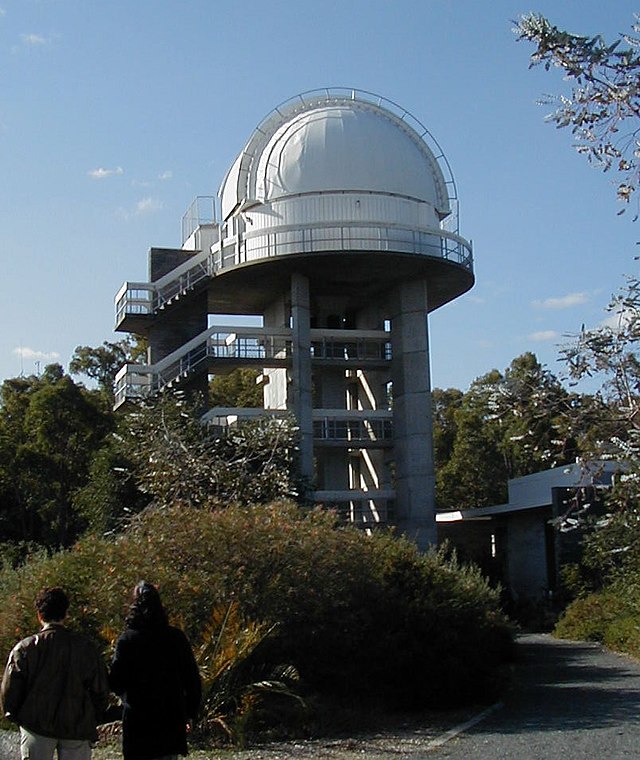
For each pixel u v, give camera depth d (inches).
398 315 1894.7
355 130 1841.8
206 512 634.8
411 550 765.9
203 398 1801.2
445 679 661.9
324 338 1894.7
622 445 303.0
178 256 1939.0
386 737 539.8
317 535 633.0
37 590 601.3
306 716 566.9
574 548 1561.3
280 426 1194.6
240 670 573.0
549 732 544.4
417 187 1857.8
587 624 1245.7
